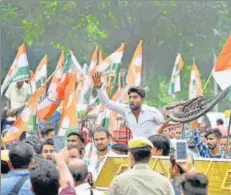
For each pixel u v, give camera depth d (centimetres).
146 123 1411
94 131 1469
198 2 5331
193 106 1379
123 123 1916
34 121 1925
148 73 5366
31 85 2284
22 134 1844
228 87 1423
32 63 5097
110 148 1476
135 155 1071
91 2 5191
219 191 1153
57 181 923
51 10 5097
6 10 5059
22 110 1931
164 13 5331
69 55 2206
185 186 888
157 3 5312
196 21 5366
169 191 1067
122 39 5344
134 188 1060
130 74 2081
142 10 5316
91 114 2075
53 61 5125
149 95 5347
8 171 1121
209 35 5394
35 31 5041
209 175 1173
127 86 2084
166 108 1466
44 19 5097
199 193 881
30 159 1041
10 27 5066
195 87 2481
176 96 5500
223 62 1438
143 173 1067
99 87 1450
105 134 1445
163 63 5397
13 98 2197
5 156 1122
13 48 5059
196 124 2098
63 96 1881
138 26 5341
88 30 5112
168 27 5312
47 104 1880
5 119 2080
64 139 1305
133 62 2081
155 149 1213
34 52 5112
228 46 1440
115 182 1073
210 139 1581
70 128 1680
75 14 5150
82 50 5128
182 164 1084
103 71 2180
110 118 1942
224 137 1745
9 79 2141
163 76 5409
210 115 3441
